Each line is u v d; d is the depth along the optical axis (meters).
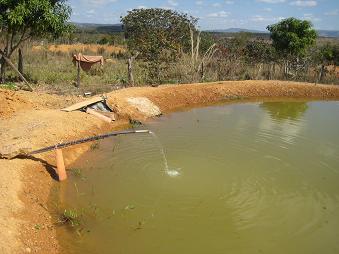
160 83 16.94
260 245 5.85
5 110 10.11
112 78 17.34
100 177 7.86
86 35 55.09
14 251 5.03
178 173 8.11
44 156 8.09
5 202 5.99
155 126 11.66
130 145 9.73
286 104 15.76
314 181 7.98
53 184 7.41
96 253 5.55
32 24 13.72
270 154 9.41
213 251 5.69
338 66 27.28
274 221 6.47
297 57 21.38
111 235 5.97
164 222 6.36
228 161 8.84
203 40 24.06
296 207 6.93
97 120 11.07
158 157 8.95
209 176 8.02
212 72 19.05
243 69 20.08
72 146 9.02
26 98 11.19
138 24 27.23
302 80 19.78
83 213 6.52
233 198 7.16
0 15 12.94
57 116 10.17
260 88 17.11
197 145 9.89
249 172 8.27
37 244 5.43
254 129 11.66
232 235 6.07
